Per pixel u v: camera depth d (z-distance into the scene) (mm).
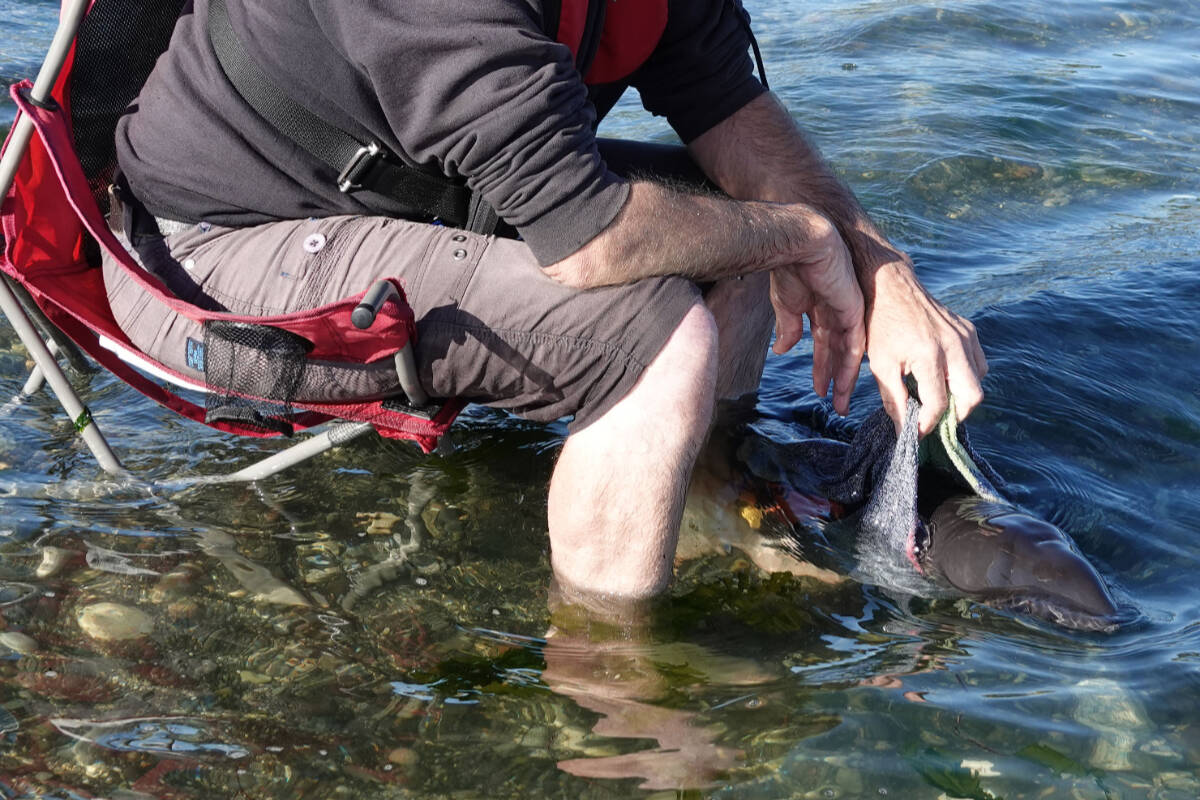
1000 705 1979
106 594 2125
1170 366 2600
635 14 2254
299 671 2033
